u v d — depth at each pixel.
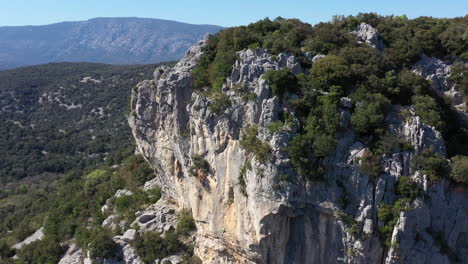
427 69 43.88
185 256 42.84
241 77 36.16
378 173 31.80
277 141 32.22
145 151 51.56
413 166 32.50
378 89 36.69
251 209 33.19
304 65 38.81
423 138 33.47
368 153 32.16
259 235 32.81
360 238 31.39
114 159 97.81
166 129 44.22
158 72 47.97
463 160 33.09
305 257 33.44
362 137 33.84
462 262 32.97
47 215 71.12
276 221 32.59
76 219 63.75
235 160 34.78
